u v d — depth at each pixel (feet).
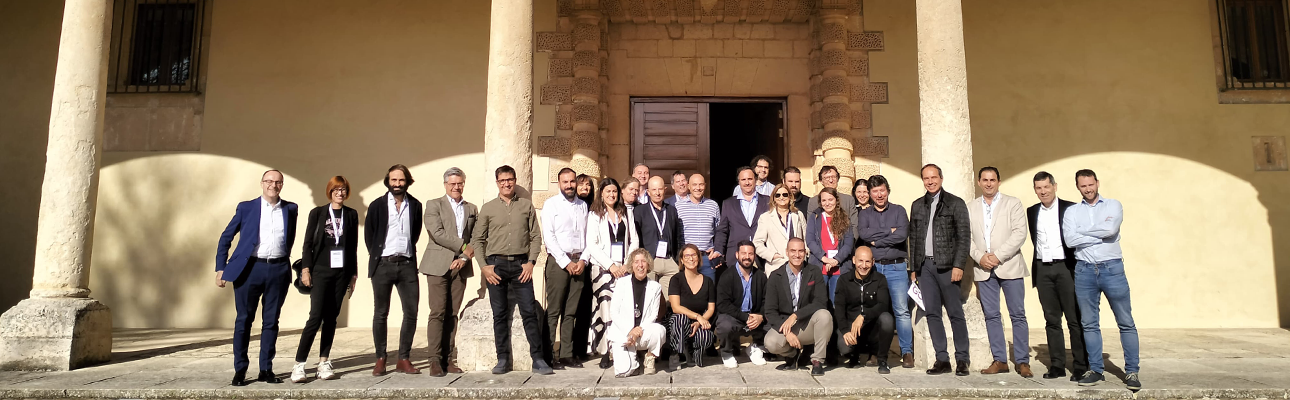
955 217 18.97
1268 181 31.78
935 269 19.06
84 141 22.30
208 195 31.68
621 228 20.62
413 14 32.60
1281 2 32.78
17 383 17.94
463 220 19.83
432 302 18.99
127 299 31.22
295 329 30.22
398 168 19.11
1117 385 16.97
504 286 19.47
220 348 24.35
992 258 18.61
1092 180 17.72
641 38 32.50
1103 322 31.22
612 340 18.83
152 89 32.45
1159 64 32.40
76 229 21.93
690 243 22.03
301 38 32.55
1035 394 16.35
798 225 21.56
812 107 31.78
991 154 31.65
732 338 20.26
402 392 16.74
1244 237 31.50
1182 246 31.42
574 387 16.80
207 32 32.65
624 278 19.30
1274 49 32.68
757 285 20.71
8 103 32.53
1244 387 16.60
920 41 21.83
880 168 31.09
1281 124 32.19
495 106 21.26
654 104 32.55
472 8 32.53
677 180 22.93
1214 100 32.24
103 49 22.99
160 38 32.83
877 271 19.99
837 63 30.99
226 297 31.12
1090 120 31.96
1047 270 18.34
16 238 31.68
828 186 22.44
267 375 17.85
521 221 19.67
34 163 32.09
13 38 32.91
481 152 31.55
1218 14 32.65
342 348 24.45
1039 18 32.58
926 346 19.49
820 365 18.74
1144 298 31.17
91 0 22.79
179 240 31.48
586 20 31.48
